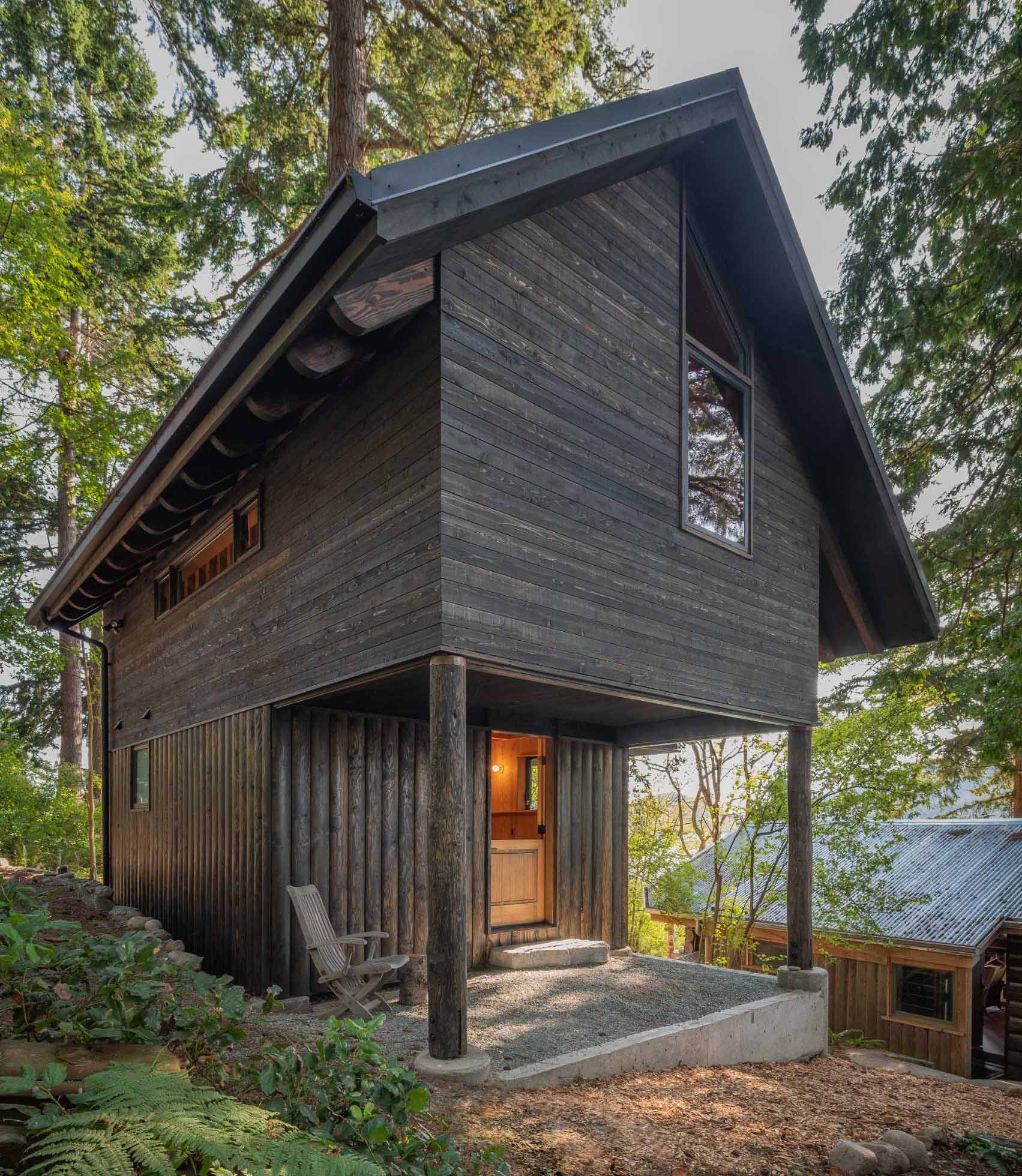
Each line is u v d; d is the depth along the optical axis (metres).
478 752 7.87
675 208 6.51
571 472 5.25
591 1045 5.10
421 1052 4.39
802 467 7.99
